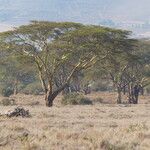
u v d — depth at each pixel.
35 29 134.50
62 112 96.81
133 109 115.75
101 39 134.38
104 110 107.75
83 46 134.25
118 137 49.00
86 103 167.50
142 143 45.91
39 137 47.28
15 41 137.38
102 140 44.50
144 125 60.66
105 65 153.62
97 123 70.06
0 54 146.38
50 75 139.25
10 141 44.66
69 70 192.75
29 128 57.97
